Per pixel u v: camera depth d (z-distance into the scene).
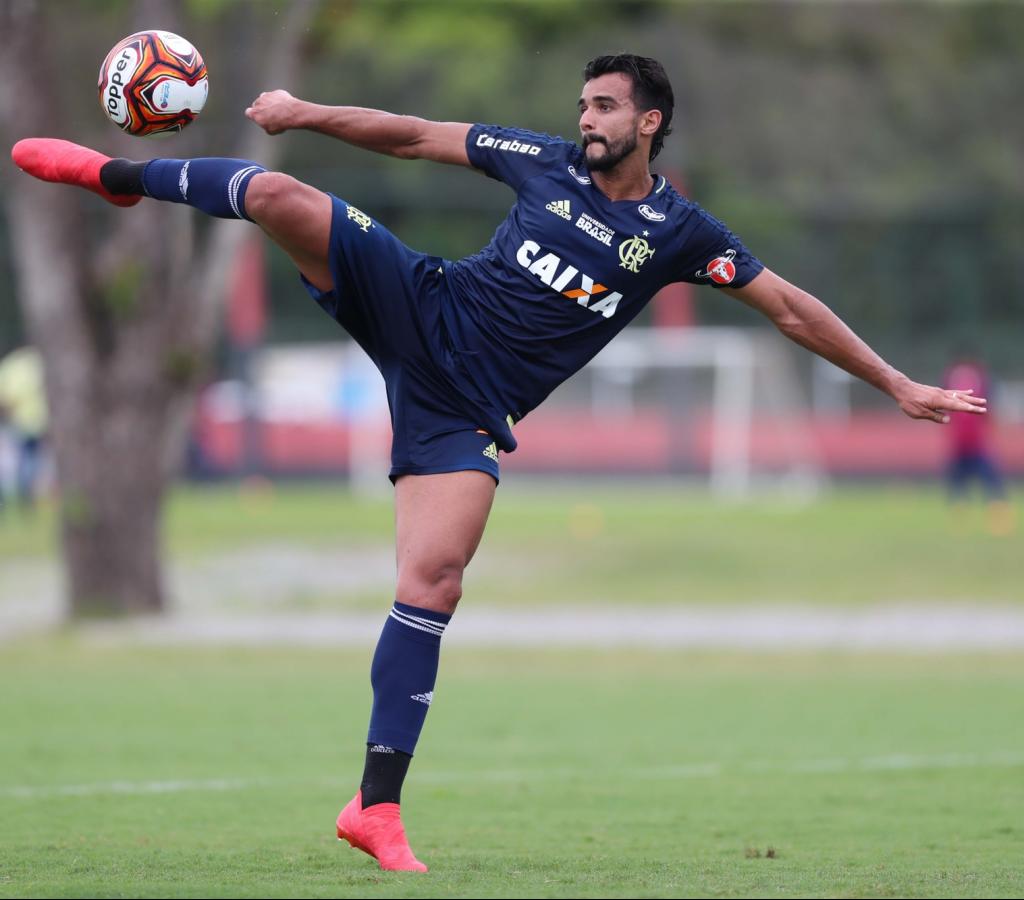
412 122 20.55
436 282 19.66
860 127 164.50
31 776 30.83
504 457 131.75
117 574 67.75
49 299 66.38
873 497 121.31
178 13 65.06
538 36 159.62
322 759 33.44
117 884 17.44
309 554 87.19
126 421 67.25
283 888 16.91
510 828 24.66
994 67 169.00
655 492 126.81
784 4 169.88
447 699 45.47
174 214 67.12
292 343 135.62
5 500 105.19
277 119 20.70
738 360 132.75
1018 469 135.12
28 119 64.81
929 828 24.47
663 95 19.44
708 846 22.52
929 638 61.72
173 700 44.81
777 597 74.25
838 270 154.12
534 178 19.83
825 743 36.12
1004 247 152.88
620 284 19.56
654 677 51.47
